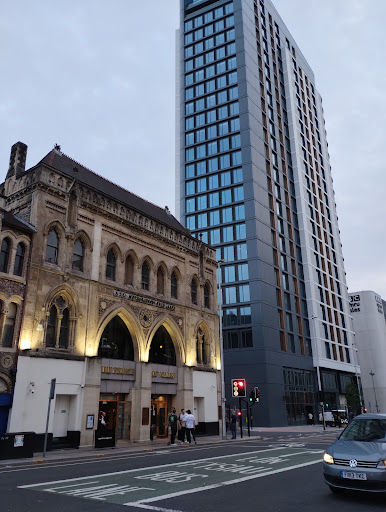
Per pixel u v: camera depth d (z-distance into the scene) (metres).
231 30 73.44
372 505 8.84
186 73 75.69
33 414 20.89
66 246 24.56
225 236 62.25
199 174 68.00
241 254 59.97
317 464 15.06
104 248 27.11
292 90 82.81
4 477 12.79
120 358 27.22
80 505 8.91
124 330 28.03
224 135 67.38
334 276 80.38
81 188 26.30
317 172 86.06
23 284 21.89
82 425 22.89
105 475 12.96
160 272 32.09
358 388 77.31
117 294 27.08
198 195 66.94
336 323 75.62
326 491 10.30
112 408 26.39
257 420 52.22
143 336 28.31
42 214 23.58
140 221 30.47
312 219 77.00
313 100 95.00
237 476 12.59
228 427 38.50
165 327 31.48
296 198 74.56
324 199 85.88
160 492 10.26
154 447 22.83
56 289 23.45
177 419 27.84
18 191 24.53
